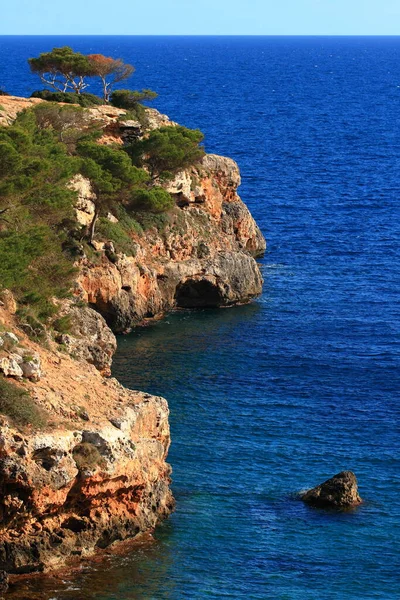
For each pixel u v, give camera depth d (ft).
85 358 192.85
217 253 297.94
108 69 396.16
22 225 200.95
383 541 156.97
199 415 207.92
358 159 583.17
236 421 205.16
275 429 201.57
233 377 232.73
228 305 291.99
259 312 286.87
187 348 252.83
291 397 220.64
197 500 167.63
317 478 178.81
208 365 240.53
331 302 296.71
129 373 232.94
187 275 286.05
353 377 234.58
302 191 469.98
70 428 140.67
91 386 157.69
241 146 623.77
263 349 253.85
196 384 227.20
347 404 216.74
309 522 161.89
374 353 251.80
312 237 377.30
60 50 391.45
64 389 151.12
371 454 190.29
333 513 165.07
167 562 146.61
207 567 146.82
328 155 597.11
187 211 308.19
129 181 259.80
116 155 258.16
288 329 271.08
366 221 407.44
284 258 346.74
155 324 272.51
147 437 156.56
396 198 458.91
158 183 297.74
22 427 135.85
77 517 142.51
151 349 251.19
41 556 138.31
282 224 397.19
